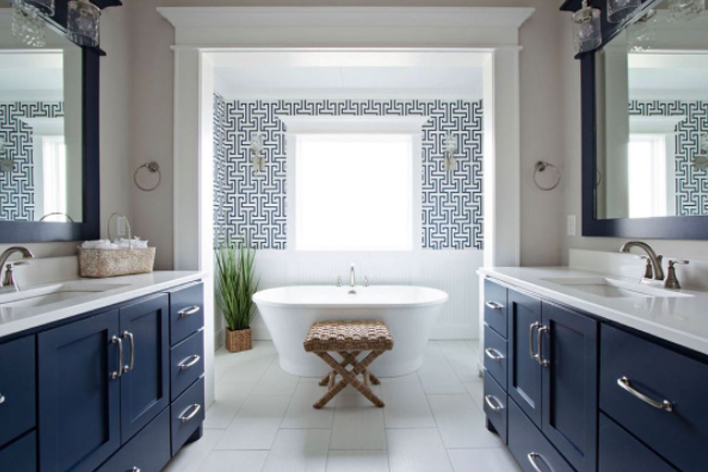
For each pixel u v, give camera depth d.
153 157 2.07
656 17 1.40
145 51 2.07
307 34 2.07
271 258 3.40
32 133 1.44
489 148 2.18
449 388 2.32
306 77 3.10
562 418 1.15
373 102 3.42
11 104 1.35
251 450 1.68
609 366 0.92
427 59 2.20
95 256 1.61
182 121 2.05
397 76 3.08
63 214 1.59
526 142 2.13
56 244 1.59
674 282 1.26
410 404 2.11
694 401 0.68
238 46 2.06
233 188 3.45
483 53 2.14
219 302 3.24
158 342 1.45
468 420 1.93
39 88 1.47
